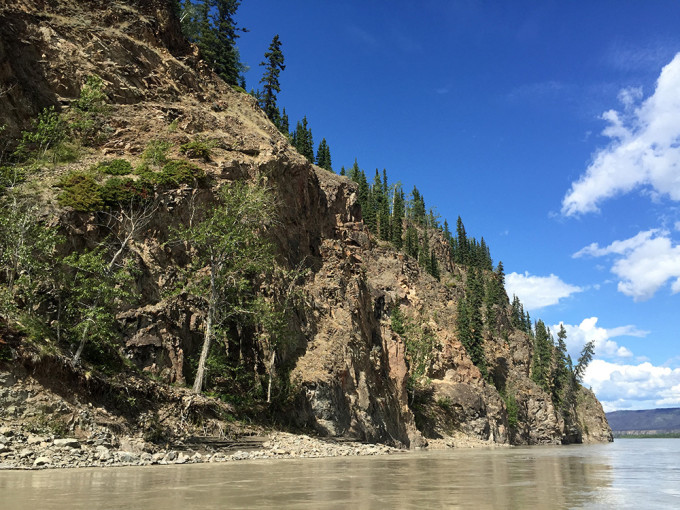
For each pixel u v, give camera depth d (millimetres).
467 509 10633
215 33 76750
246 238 37938
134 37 52875
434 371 78938
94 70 46938
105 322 27953
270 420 36000
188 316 35906
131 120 46000
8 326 24078
